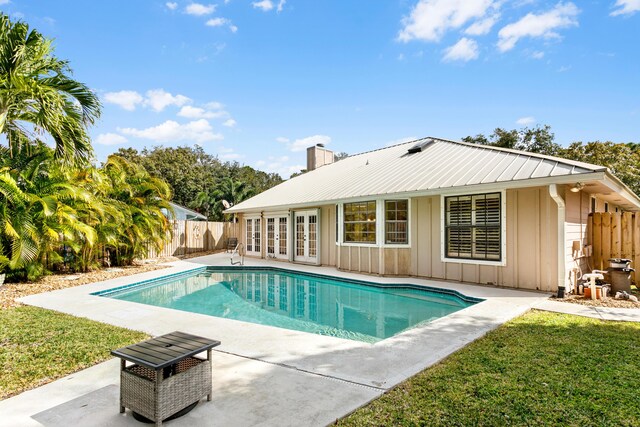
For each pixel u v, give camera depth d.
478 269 8.53
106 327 5.17
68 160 7.90
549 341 4.37
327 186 12.95
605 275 8.34
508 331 4.82
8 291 7.96
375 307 7.64
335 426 2.55
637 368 3.53
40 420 2.68
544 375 3.37
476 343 4.34
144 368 2.86
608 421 2.59
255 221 16.55
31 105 7.50
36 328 5.08
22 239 7.93
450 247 9.08
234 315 7.13
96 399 3.01
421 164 10.84
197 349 2.81
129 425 2.62
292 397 2.99
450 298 8.02
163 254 16.44
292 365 3.70
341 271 11.20
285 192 15.35
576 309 6.09
